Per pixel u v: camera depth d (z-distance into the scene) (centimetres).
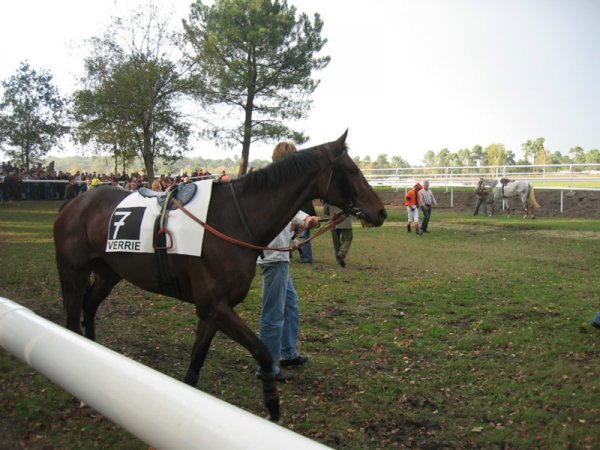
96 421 349
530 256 1120
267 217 350
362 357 486
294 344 457
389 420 363
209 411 129
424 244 1330
